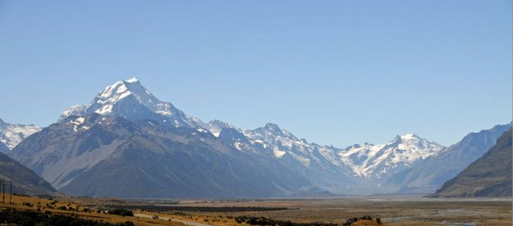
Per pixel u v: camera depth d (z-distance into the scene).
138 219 174.50
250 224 189.50
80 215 170.38
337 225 196.12
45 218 146.75
